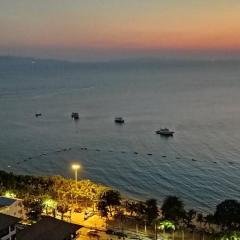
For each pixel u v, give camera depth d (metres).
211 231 115.44
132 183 177.62
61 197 136.88
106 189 142.38
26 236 88.25
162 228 112.38
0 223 89.25
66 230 90.44
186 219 117.94
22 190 142.88
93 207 129.25
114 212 126.19
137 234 112.25
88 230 113.94
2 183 147.75
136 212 121.12
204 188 168.25
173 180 180.62
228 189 166.50
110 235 111.00
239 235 102.12
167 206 118.94
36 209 121.38
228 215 112.50
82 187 143.62
